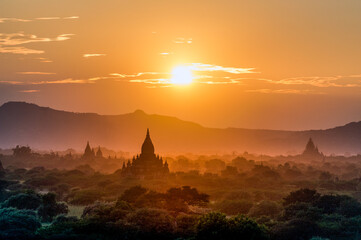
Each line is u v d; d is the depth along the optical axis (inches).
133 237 3351.4
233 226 2989.7
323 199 4355.3
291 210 4104.3
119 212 3725.4
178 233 3403.1
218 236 2942.9
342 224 3700.8
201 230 3011.8
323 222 3720.5
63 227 3508.9
